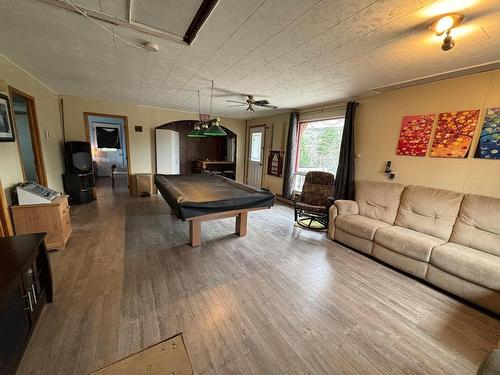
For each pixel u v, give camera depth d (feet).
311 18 5.42
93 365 4.43
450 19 5.08
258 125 22.27
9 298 3.89
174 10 5.40
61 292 6.53
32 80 11.04
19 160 9.10
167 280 7.35
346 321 5.93
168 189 10.16
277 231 12.19
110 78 11.09
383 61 7.77
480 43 6.26
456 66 7.93
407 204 9.75
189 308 6.14
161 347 4.86
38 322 5.40
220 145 27.58
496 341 5.49
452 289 6.98
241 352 4.90
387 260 8.70
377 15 5.22
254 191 10.62
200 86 11.94
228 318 5.85
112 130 27.99
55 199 9.12
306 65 8.43
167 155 19.79
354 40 6.42
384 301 6.80
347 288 7.37
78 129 16.22
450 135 9.14
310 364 4.69
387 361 4.84
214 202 8.67
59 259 8.37
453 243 8.04
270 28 5.93
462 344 5.36
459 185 8.98
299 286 7.36
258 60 8.13
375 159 12.03
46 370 4.31
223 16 5.44
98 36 6.78
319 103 14.87
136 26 6.15
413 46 6.63
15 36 6.86
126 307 6.05
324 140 16.08
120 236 10.64
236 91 12.68
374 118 12.00
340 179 13.07
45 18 5.84
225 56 7.89
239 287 7.16
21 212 8.25
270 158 20.99
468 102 8.61
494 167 8.07
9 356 4.00
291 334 5.43
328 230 11.37
